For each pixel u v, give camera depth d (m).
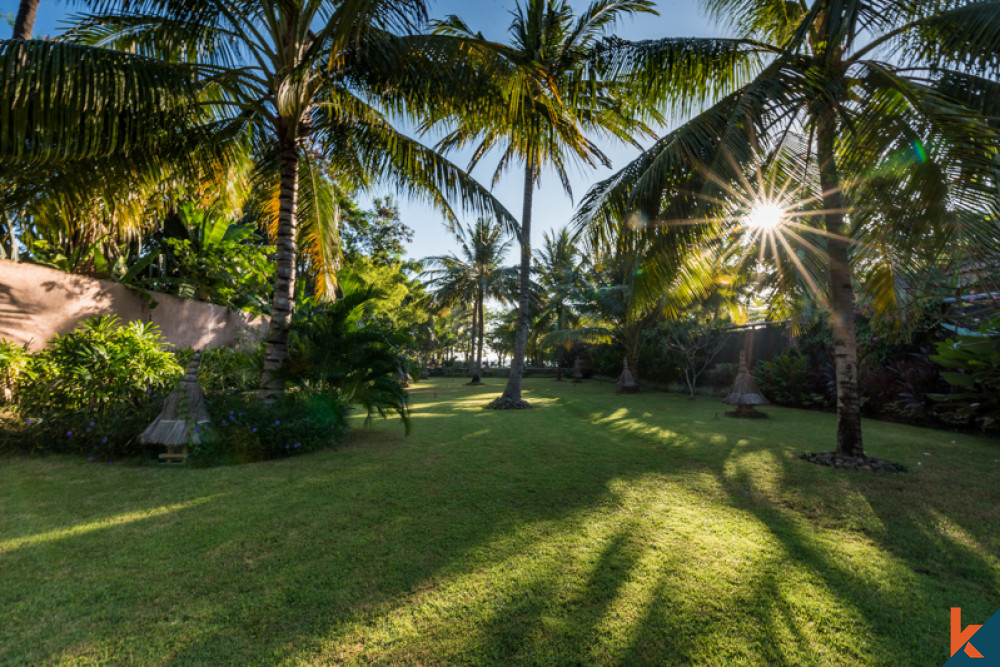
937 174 3.38
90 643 1.58
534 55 8.80
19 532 2.58
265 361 5.47
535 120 5.55
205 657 1.52
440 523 2.82
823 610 1.85
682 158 4.36
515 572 2.17
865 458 4.56
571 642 1.62
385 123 6.56
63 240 5.70
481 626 1.72
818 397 9.96
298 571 2.15
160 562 2.23
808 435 6.47
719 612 1.83
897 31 4.35
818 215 5.92
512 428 7.05
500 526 2.78
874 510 3.14
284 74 4.82
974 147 3.26
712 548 2.47
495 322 39.25
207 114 5.62
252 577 2.09
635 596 1.95
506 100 5.34
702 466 4.47
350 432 6.39
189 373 4.47
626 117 7.01
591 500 3.33
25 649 1.53
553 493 3.50
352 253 17.39
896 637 1.67
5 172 4.24
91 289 7.14
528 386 20.56
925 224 3.53
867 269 5.08
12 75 3.38
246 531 2.64
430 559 2.30
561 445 5.57
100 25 5.50
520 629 1.70
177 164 5.41
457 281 21.84
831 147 4.81
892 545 2.54
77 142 3.72
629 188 5.03
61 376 4.82
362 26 4.42
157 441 4.10
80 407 4.80
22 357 5.07
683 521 2.90
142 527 2.68
